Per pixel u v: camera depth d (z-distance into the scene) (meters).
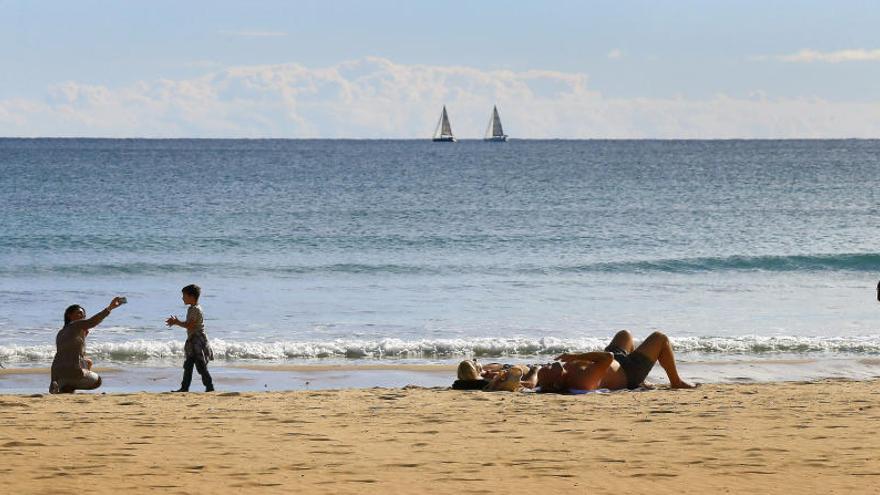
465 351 57.94
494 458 23.77
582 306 77.19
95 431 27.77
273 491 19.83
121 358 54.94
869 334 65.88
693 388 39.72
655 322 70.19
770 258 105.50
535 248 119.06
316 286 87.44
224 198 197.50
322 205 181.12
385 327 66.69
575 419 30.53
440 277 94.12
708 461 23.25
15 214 154.38
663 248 119.94
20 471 21.66
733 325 69.19
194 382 47.53
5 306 73.25
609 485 20.55
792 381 45.84
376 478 21.25
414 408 33.19
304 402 35.00
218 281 90.38
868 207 181.12
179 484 20.45
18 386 46.00
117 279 90.94
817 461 23.17
